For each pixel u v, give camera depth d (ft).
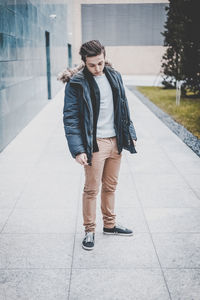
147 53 113.19
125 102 9.63
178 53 45.88
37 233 11.09
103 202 10.62
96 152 9.52
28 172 17.25
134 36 112.27
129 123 9.87
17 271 9.05
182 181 15.85
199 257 9.67
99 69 8.79
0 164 18.63
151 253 9.87
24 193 14.51
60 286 8.43
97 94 9.14
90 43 8.63
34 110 33.68
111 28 112.27
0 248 10.19
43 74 40.09
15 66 25.07
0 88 20.97
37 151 21.26
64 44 68.54
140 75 113.60
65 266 9.26
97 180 9.84
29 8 30.83
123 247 10.20
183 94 51.80
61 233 11.09
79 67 9.37
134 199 13.78
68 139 9.29
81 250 10.05
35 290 8.29
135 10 110.52
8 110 23.00
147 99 49.60
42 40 39.17
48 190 14.83
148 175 16.70
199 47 43.70
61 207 13.09
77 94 9.21
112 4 110.42
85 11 111.24
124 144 9.94
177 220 11.94
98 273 8.94
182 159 19.47
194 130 27.94
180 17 47.24
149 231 11.18
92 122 9.17
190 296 8.07
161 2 109.29
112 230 10.87
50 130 27.55
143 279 8.68
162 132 26.91
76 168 17.85
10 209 12.94
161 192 14.51
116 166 10.21
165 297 8.03
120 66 114.32
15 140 24.18
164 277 8.76
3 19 21.62
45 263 9.41
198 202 13.47
